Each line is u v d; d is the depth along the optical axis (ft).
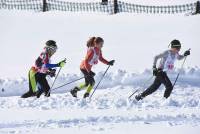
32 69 87.25
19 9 198.39
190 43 137.08
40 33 158.30
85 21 173.68
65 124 62.85
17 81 97.96
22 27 167.32
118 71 99.66
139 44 139.03
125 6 197.36
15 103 80.18
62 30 161.38
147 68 105.29
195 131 58.34
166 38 145.38
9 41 148.36
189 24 161.68
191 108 74.02
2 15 186.19
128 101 78.28
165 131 58.49
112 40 145.38
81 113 70.59
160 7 179.42
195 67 103.30
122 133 57.62
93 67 111.34
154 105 76.43
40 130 59.77
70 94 89.45
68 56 126.82
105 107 75.25
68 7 193.16
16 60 124.98
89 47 85.92
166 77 82.33
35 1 212.84
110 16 180.34
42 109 74.74
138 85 95.55
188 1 202.39
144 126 61.31
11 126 62.80
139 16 178.50
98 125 62.08
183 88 91.71
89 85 85.46
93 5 189.88
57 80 98.43
